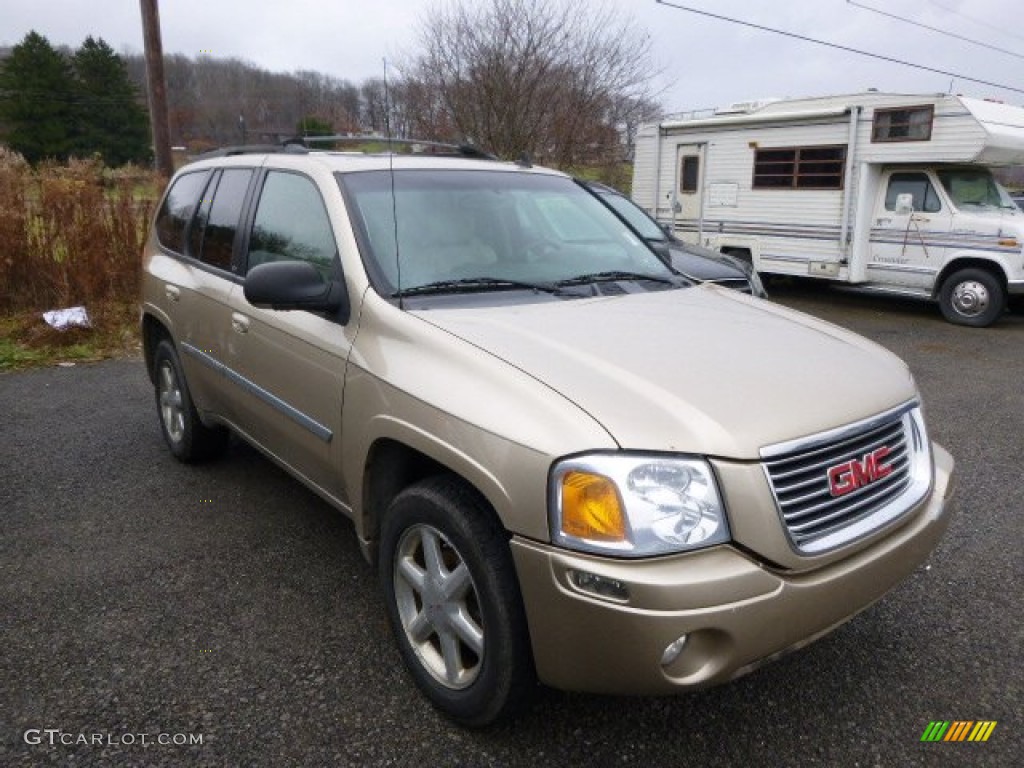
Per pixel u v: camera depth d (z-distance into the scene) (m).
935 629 3.23
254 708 2.73
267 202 3.80
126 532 4.02
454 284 3.15
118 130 53.66
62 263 9.19
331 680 2.88
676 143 13.88
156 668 2.94
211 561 3.73
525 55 17.72
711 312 3.21
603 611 2.10
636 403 2.29
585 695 2.80
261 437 3.81
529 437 2.24
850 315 11.62
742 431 2.25
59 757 2.50
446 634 2.60
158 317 4.70
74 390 6.75
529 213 3.75
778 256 12.55
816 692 2.84
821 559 2.28
